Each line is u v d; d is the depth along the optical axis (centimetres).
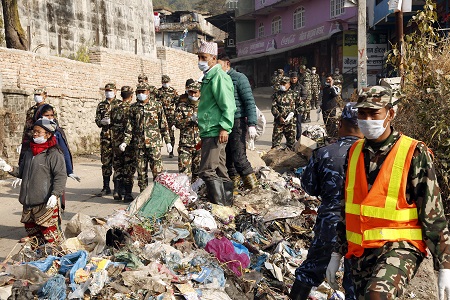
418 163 354
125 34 2406
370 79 3147
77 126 1653
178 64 2478
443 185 711
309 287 481
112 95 1045
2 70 1366
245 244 616
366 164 367
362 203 360
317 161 477
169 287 478
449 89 739
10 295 452
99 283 467
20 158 731
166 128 972
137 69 2091
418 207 354
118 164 988
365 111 357
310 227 694
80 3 2119
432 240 348
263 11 4441
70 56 1997
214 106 736
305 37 3853
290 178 917
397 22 1006
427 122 734
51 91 1527
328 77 1516
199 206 712
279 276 557
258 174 895
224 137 732
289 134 1321
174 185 710
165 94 1417
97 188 1115
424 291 578
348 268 423
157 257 534
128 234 555
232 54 5078
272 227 692
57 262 516
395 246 350
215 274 519
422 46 812
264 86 4475
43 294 457
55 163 638
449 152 705
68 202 977
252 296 519
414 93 779
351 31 3444
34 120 751
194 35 5369
